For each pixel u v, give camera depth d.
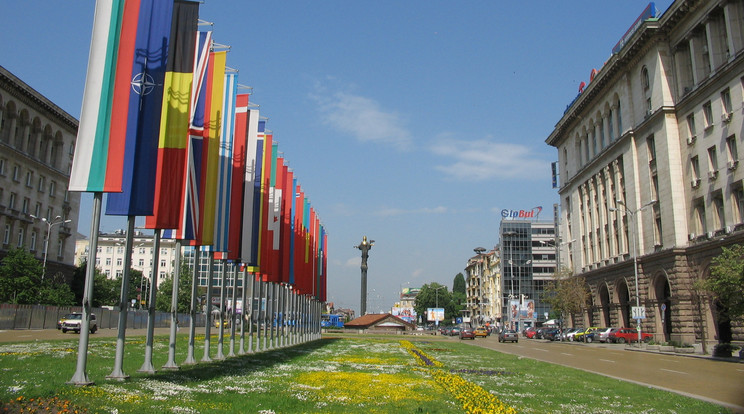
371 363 27.59
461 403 14.49
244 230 28.33
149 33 16.33
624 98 69.38
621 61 67.81
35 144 81.94
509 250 143.88
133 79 15.93
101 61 15.66
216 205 24.39
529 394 17.08
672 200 57.81
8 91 74.62
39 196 82.81
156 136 16.25
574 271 88.81
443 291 180.75
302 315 52.66
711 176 52.62
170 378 16.94
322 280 68.06
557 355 41.47
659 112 59.81
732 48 49.38
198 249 23.52
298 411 12.38
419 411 12.94
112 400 12.14
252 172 28.61
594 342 68.38
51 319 64.31
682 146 58.06
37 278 68.62
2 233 73.88
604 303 78.19
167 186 17.64
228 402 13.14
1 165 74.12
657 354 45.56
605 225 76.62
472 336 80.12
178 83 18.14
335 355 33.00
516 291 140.75
